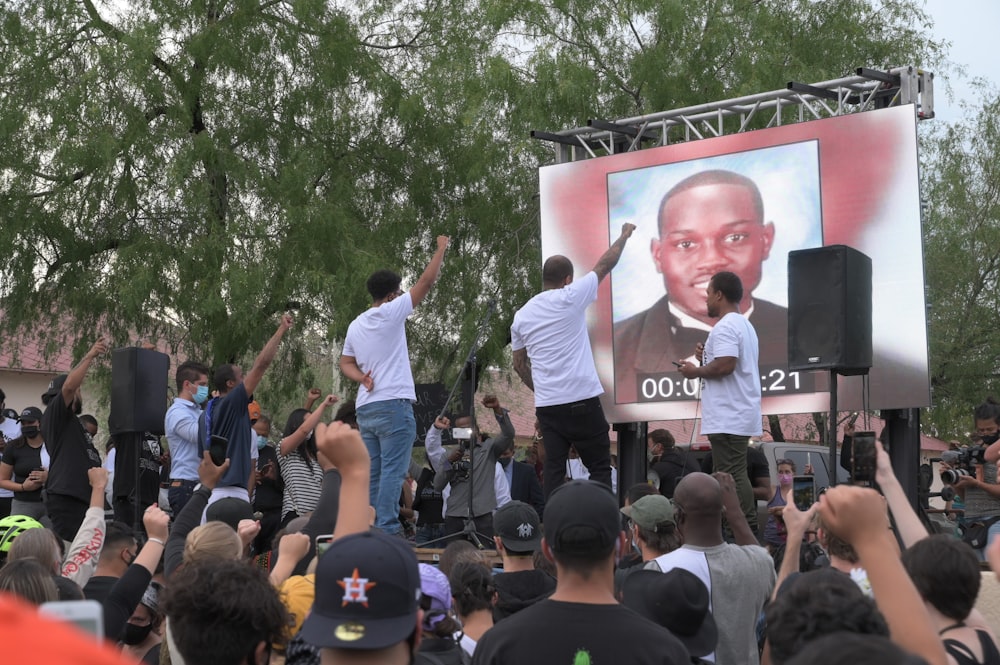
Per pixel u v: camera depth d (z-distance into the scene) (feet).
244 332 53.67
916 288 35.91
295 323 56.39
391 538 8.61
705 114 41.57
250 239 54.85
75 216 55.21
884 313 36.24
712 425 27.02
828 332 24.48
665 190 40.63
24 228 53.62
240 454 25.12
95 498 21.29
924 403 35.37
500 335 59.52
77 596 15.34
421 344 61.82
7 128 52.70
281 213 55.67
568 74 56.13
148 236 54.60
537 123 56.34
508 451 38.88
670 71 57.36
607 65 60.13
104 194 54.75
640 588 14.35
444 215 61.62
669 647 10.66
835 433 24.41
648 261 40.75
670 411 39.91
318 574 8.42
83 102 53.16
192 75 55.62
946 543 11.80
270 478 31.17
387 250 58.08
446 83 59.77
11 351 60.29
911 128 36.45
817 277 24.72
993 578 18.30
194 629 9.58
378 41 63.57
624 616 10.79
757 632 17.11
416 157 61.00
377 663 8.23
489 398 34.60
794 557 14.01
